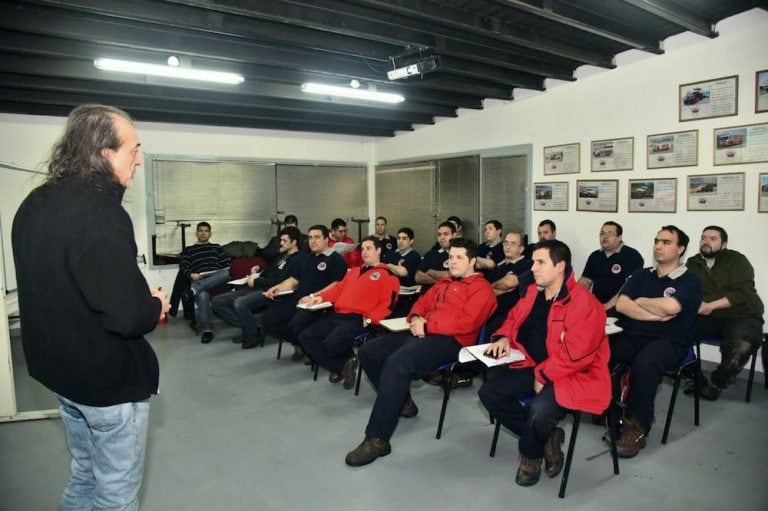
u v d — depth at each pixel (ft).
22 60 12.34
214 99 16.30
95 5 9.11
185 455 8.80
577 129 15.48
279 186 23.11
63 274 4.03
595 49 13.67
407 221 23.12
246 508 7.20
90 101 15.97
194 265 18.13
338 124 20.83
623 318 10.43
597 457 8.54
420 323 9.51
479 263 14.92
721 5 11.23
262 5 9.59
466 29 11.02
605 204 14.83
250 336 15.89
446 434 9.51
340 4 10.09
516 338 8.67
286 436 9.53
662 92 13.24
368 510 7.11
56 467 8.41
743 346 10.61
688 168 12.82
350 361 12.09
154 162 20.39
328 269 14.23
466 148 19.77
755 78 11.48
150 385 4.66
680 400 10.98
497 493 7.52
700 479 7.80
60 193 4.16
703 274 11.64
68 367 4.17
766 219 11.50
